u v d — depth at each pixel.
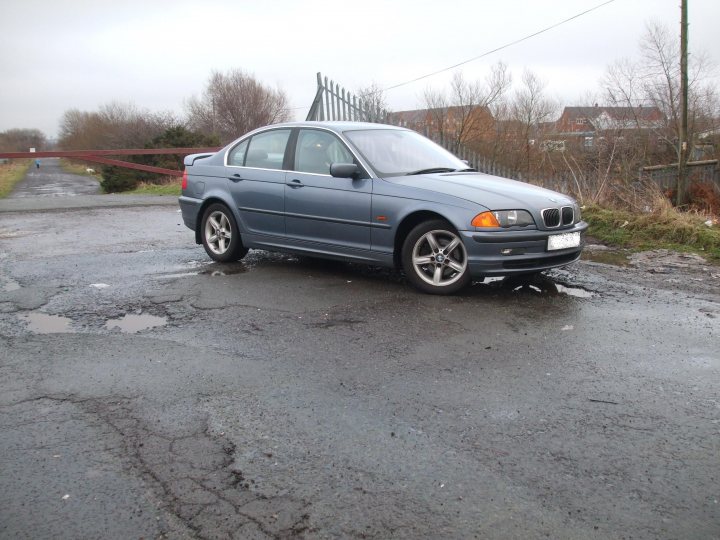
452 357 4.04
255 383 3.65
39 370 3.88
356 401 3.39
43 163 80.88
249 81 50.06
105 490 2.57
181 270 6.72
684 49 19.94
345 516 2.39
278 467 2.74
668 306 5.22
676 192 20.83
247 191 6.67
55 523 2.36
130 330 4.67
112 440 2.99
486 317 4.90
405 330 4.59
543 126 28.06
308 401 3.40
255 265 6.95
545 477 2.64
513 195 5.46
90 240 8.77
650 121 23.20
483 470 2.70
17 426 3.14
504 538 2.26
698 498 2.49
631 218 8.63
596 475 2.66
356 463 2.76
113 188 25.83
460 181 5.71
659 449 2.87
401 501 2.48
